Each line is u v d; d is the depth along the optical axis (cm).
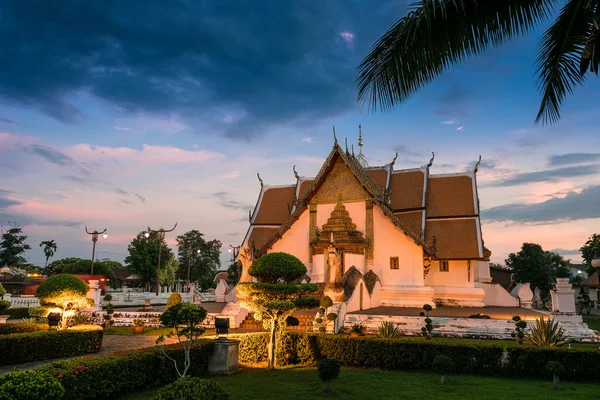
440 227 2794
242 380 1237
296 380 1237
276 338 1500
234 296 3372
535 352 1248
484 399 1007
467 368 1306
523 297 2816
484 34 913
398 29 927
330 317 1838
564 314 1692
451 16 894
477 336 1691
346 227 2650
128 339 1936
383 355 1403
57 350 1529
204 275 8450
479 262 3042
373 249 2658
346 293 2091
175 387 778
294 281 1609
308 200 2866
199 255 8631
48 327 1758
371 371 1359
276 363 1487
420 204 2858
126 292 4172
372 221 2694
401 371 1358
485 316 1811
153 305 3519
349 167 2725
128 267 6231
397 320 1866
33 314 1861
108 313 2397
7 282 4156
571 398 1003
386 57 952
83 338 1619
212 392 789
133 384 1080
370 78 973
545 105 1027
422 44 905
